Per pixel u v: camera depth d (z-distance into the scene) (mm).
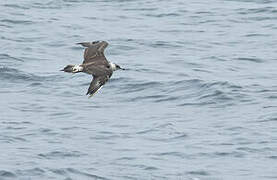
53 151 43875
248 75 60406
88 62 26141
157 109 52406
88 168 41500
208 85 56500
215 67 63281
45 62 64188
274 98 53750
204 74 60531
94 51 26406
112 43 70875
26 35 73000
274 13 81875
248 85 56844
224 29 77125
